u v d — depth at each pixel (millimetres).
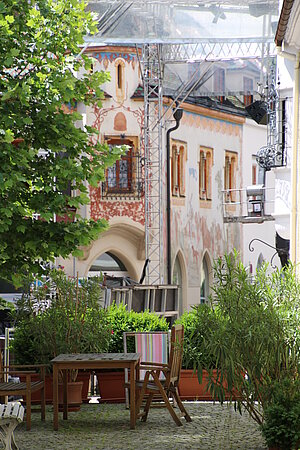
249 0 21562
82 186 14031
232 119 45000
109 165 14055
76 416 14023
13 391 12445
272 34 21953
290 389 9703
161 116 33406
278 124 22344
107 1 21188
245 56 28750
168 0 21266
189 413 14062
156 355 14484
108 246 36938
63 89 13469
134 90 37281
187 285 40781
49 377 15305
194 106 41500
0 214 13102
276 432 9312
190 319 15641
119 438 11742
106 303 23453
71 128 13641
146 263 33812
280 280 10523
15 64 13812
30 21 13750
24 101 12773
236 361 9867
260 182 47938
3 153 12891
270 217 36500
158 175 37250
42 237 13711
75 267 35406
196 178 41906
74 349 15055
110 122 36844
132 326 16406
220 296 10258
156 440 11523
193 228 41469
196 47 30266
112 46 36719
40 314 15500
